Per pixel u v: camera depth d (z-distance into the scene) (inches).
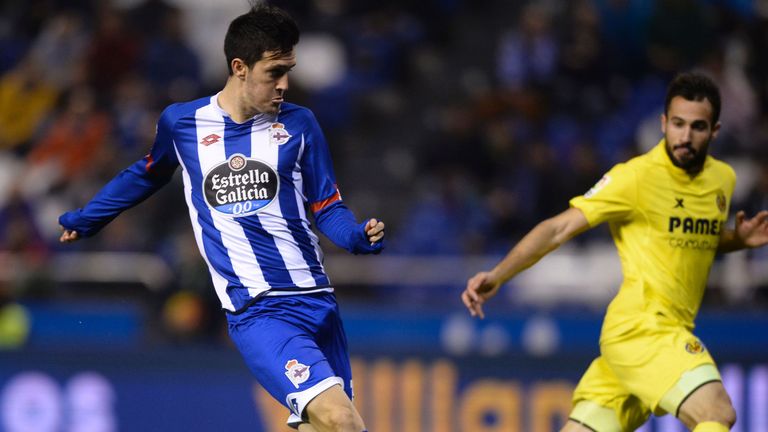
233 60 808.9
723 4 2347.4
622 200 893.2
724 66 2206.0
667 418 1432.1
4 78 2368.4
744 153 2130.9
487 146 2041.1
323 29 2395.4
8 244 1889.8
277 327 812.0
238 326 824.3
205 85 2271.2
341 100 2279.8
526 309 1764.3
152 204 1966.0
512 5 2501.2
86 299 1871.3
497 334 1761.8
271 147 817.5
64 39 2389.3
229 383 1536.7
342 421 775.7
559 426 1498.5
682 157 880.9
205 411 1533.0
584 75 2175.2
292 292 823.1
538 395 1504.7
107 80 2255.2
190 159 824.9
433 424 1518.2
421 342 1766.7
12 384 1551.4
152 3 2378.2
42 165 2160.4
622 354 890.1
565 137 2079.2
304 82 2265.0
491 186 2028.8
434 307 1775.3
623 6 2212.1
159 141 840.9
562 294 1872.5
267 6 816.3
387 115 2310.5
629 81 2206.0
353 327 1777.8
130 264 1893.5
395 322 1772.9
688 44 2222.0
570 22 2209.6
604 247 1905.8
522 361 1509.6
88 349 1556.3
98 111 2219.5
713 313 1736.0
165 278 1786.4
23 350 1555.1
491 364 1515.7
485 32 2460.6
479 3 2508.6
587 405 938.1
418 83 2370.8
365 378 1536.7
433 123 2265.0
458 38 2452.0
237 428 1526.8
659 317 887.7
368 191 2206.0
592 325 1744.6
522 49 2207.2
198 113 825.5
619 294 905.5
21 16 2439.7
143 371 1547.7
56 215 2065.7
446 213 1958.7
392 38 2372.0
